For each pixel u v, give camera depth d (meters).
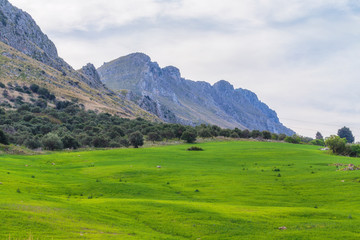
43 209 32.88
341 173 64.12
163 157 99.75
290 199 49.47
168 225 33.44
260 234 31.47
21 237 24.53
